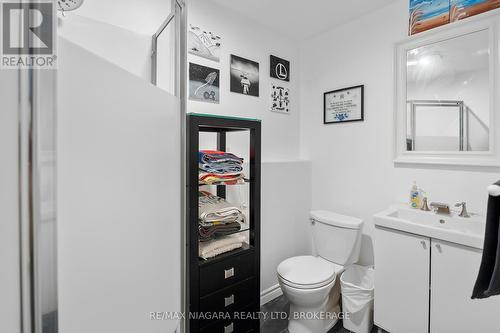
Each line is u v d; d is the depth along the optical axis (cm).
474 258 129
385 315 163
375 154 206
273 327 187
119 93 66
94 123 57
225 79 199
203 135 184
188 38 177
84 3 133
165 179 95
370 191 209
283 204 233
